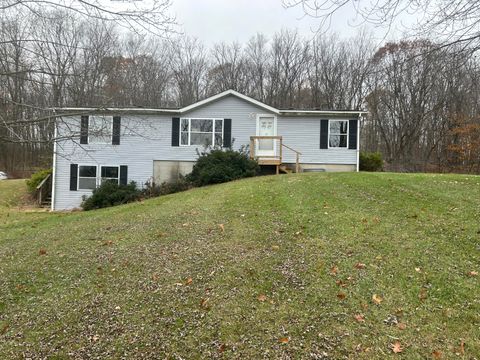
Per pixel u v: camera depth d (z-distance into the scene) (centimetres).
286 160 1739
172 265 538
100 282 502
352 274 482
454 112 2041
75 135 518
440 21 354
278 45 3456
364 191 956
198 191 1213
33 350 356
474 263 500
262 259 541
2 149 2636
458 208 744
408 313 394
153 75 2636
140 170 1734
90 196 1619
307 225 695
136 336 372
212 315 402
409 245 568
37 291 490
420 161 2625
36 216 1372
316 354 332
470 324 371
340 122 1734
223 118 1747
